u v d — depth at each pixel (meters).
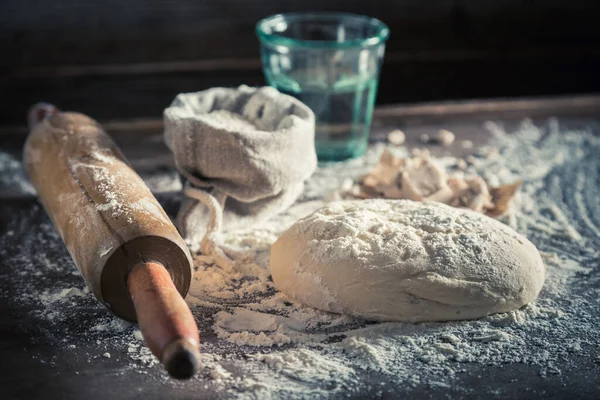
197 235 1.29
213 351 0.99
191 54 2.26
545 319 1.06
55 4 2.14
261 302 1.10
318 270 1.06
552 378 0.94
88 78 2.23
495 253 1.07
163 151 1.72
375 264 1.03
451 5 2.32
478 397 0.90
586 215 1.42
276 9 2.25
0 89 2.20
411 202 1.21
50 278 1.20
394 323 1.03
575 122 1.89
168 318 0.82
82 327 1.06
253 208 1.31
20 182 1.56
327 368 0.95
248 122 1.38
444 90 2.41
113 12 2.18
